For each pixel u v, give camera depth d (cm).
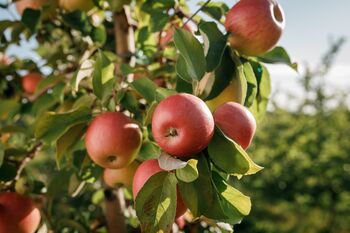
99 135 64
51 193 87
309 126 394
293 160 374
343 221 368
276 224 367
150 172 59
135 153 67
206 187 56
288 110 433
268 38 70
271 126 413
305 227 370
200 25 70
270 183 371
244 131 58
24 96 113
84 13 95
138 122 70
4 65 111
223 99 68
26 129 91
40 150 85
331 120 407
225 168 56
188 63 64
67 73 97
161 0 86
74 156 80
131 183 77
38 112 94
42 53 125
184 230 94
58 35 116
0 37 98
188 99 54
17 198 76
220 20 81
